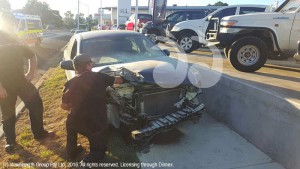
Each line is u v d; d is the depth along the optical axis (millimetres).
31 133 4988
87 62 3705
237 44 7066
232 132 4859
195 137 4668
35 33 18125
